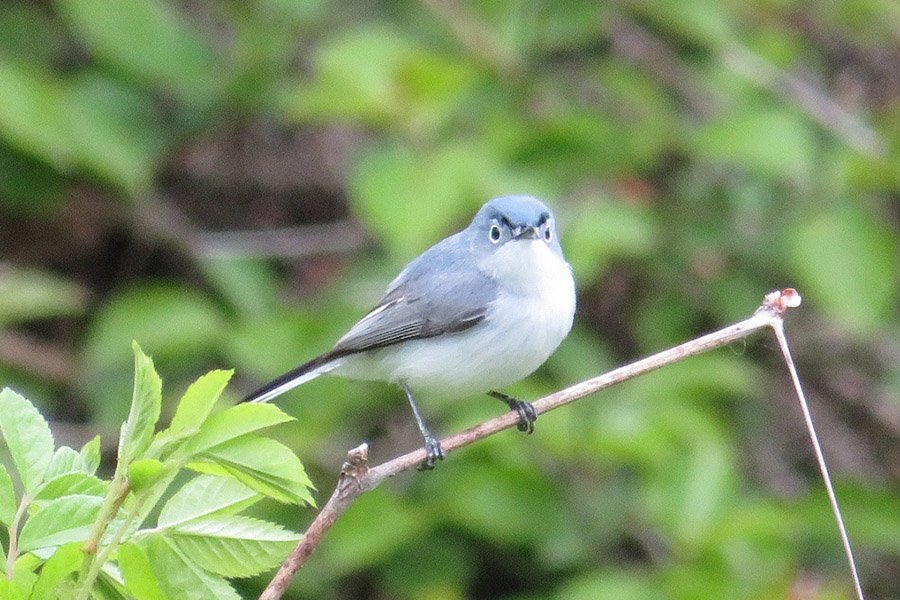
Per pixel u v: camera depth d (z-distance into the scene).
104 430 11.16
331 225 13.09
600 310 12.48
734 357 12.29
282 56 12.35
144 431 4.14
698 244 11.98
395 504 10.18
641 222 11.08
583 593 9.43
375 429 11.30
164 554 4.28
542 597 10.55
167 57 11.88
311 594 10.17
